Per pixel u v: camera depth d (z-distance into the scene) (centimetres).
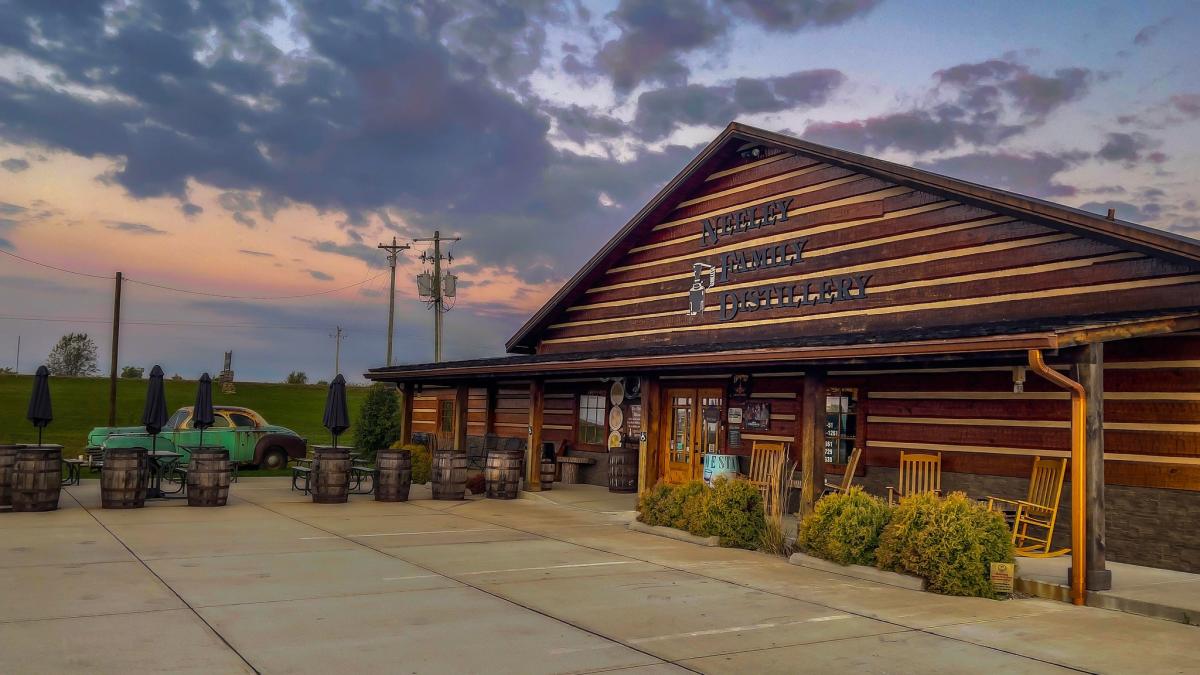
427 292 3712
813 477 1191
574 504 1620
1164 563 983
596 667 612
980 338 904
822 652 661
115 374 3284
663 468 1775
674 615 774
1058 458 1110
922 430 1280
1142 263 1046
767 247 1608
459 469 1714
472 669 600
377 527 1301
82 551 1025
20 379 5356
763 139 1580
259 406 5072
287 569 946
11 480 1370
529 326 2173
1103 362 980
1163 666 635
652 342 1872
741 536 1180
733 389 1625
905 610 811
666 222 1875
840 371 1404
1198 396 970
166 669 582
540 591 866
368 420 2778
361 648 645
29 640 643
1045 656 659
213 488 1505
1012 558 905
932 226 1317
